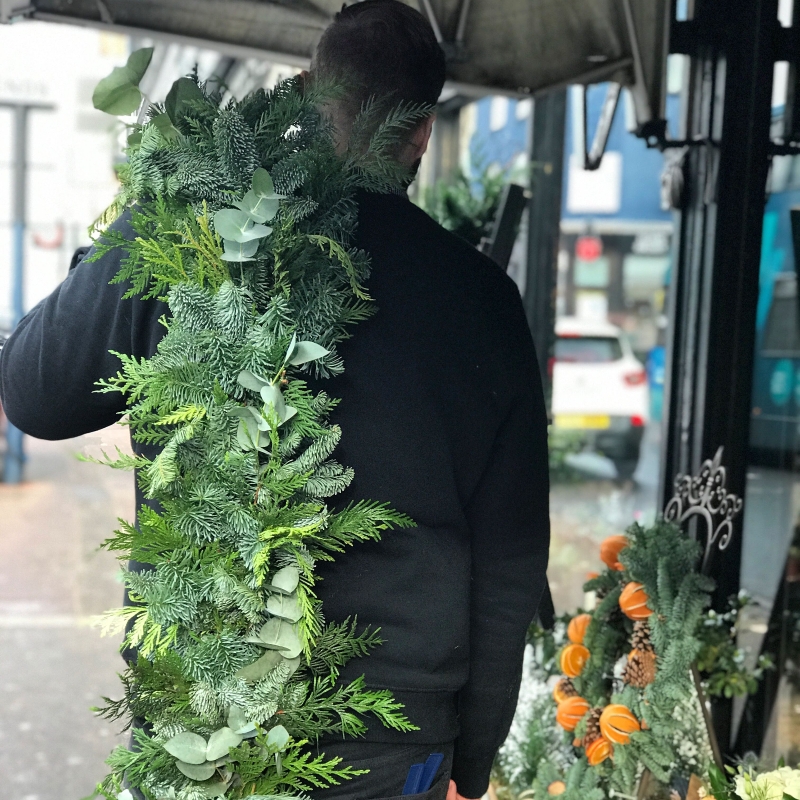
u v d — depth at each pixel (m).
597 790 1.88
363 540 1.21
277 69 5.30
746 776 1.63
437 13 2.61
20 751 3.86
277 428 1.11
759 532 2.53
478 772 1.38
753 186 2.37
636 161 14.89
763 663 2.27
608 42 2.56
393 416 1.21
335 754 1.19
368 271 1.21
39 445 14.48
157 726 1.09
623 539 2.14
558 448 8.77
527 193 4.46
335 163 1.19
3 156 10.81
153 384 1.08
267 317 1.11
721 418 2.41
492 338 1.26
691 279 2.48
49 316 1.23
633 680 1.93
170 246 1.13
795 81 2.34
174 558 1.08
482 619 1.31
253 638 1.09
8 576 6.57
